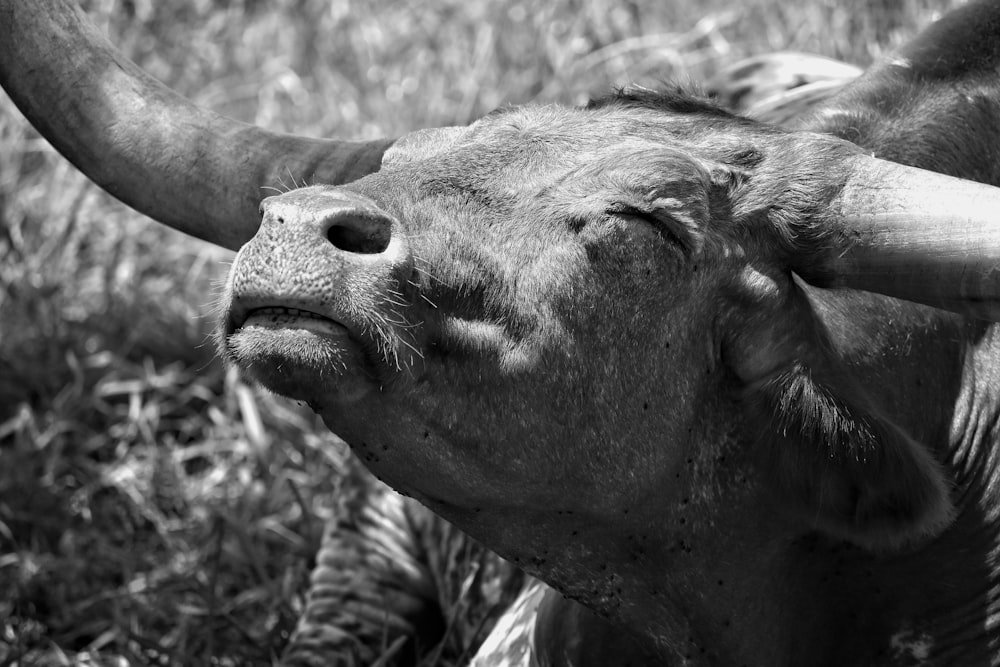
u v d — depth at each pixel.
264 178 10.23
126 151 10.37
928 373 9.93
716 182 9.16
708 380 9.38
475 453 8.88
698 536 9.59
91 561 14.30
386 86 20.22
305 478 15.36
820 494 9.46
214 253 18.05
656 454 9.27
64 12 10.40
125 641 13.25
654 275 8.93
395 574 13.92
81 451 15.75
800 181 9.24
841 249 9.16
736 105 14.06
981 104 10.57
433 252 8.48
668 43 19.48
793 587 9.89
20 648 12.50
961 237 8.77
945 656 9.82
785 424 9.36
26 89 10.41
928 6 18.20
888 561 9.80
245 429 15.93
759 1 19.88
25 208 18.16
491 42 20.28
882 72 10.72
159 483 15.41
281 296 7.84
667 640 10.03
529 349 8.73
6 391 16.23
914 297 9.10
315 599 13.93
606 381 8.98
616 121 9.36
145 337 17.12
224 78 20.56
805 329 9.41
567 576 9.77
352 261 8.01
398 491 9.41
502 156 8.99
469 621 12.76
